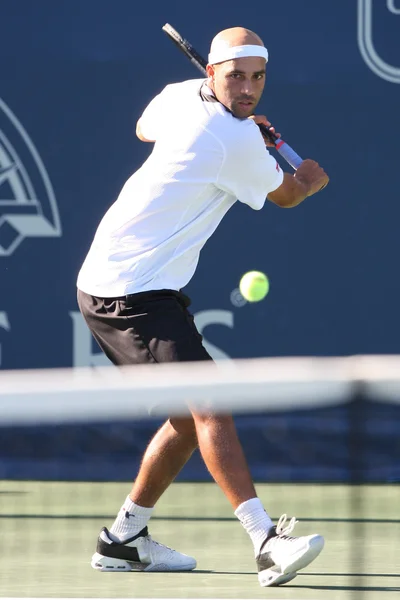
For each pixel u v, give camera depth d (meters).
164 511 18.30
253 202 12.45
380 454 21.62
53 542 15.23
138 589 11.90
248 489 11.80
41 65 23.20
